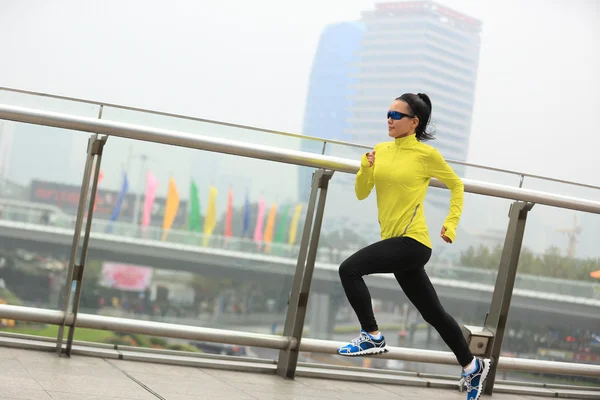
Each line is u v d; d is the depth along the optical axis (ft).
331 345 13.32
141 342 12.78
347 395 12.01
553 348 14.83
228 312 13.20
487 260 14.23
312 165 12.70
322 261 13.43
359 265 11.30
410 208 11.39
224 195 13.14
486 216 14.14
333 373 13.57
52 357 11.81
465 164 14.37
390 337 13.78
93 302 12.57
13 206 12.35
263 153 12.44
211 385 11.28
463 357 11.96
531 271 14.55
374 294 13.66
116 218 12.66
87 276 12.53
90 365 11.53
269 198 13.28
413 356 13.74
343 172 13.25
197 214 13.05
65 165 12.48
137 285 12.82
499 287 14.19
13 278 12.38
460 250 14.06
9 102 13.10
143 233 12.82
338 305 13.55
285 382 12.57
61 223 12.49
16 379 9.60
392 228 11.44
